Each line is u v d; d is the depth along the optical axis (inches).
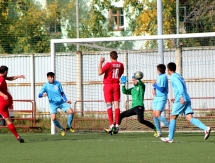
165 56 2442.2
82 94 2490.2
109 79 1739.7
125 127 2167.8
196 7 2682.1
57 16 3189.0
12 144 1540.4
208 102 2358.5
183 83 1433.3
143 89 1782.7
